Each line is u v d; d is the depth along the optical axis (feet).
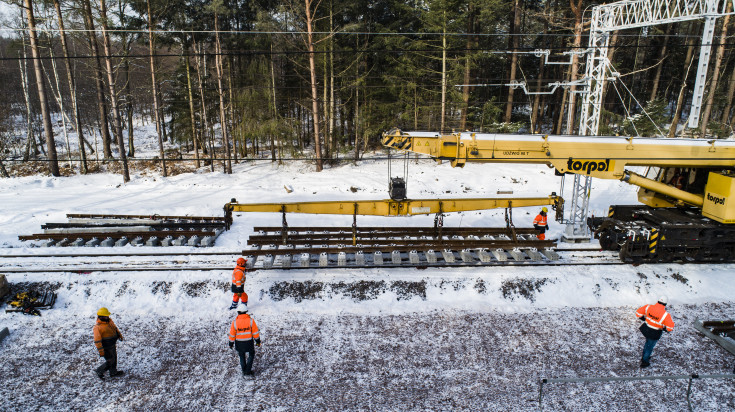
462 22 81.05
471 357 30.27
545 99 127.85
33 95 143.02
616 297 37.88
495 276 38.65
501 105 111.65
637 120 92.17
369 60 94.22
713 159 35.55
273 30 76.89
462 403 25.93
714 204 38.68
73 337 32.40
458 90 87.51
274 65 95.35
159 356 30.32
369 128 88.89
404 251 41.93
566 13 95.45
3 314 34.65
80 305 36.29
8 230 49.06
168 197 65.46
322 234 43.78
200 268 39.14
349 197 65.77
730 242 40.29
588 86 45.01
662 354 30.55
